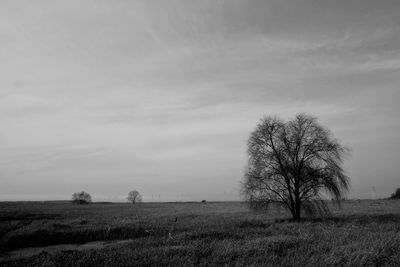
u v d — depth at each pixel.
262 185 36.81
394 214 44.00
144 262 17.94
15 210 67.44
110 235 31.05
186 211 66.38
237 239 25.39
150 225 35.88
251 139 37.97
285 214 46.81
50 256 20.44
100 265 17.77
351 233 24.94
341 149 36.53
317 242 21.92
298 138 36.69
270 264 16.55
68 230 31.80
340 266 15.88
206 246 21.59
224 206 94.56
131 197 141.12
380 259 16.44
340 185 36.19
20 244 27.84
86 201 131.12
